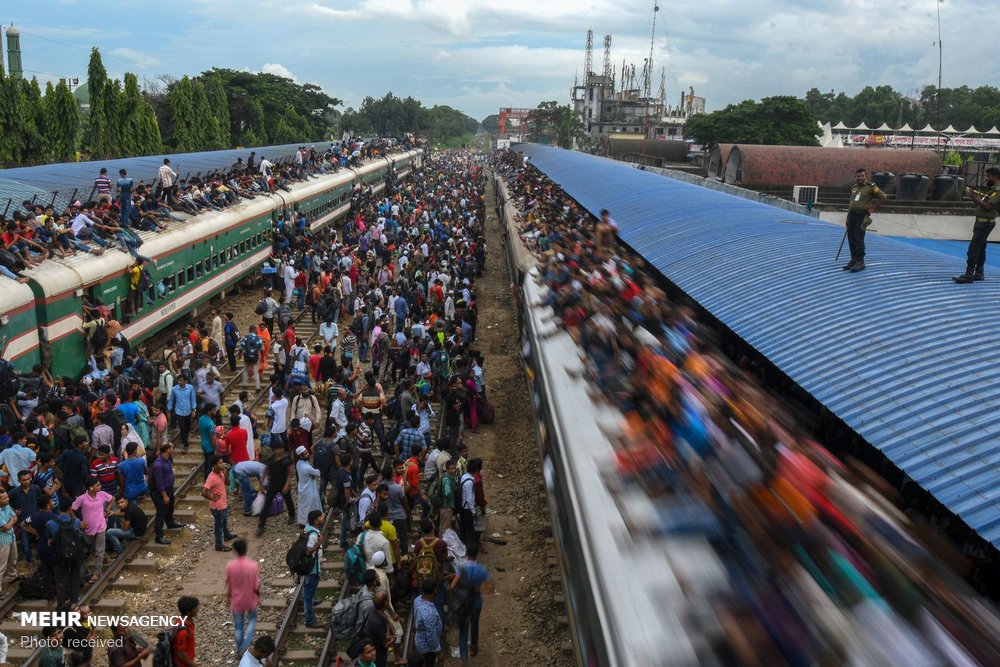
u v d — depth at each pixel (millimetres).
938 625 4637
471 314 24234
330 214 47688
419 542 11844
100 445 14484
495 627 12953
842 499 5488
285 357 21203
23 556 13758
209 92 90438
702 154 77188
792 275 12664
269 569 13945
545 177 51938
